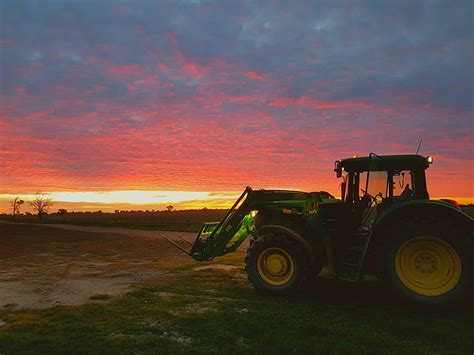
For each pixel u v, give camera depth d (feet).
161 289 25.13
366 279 27.37
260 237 23.76
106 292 25.21
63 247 57.47
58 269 35.40
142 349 14.65
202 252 27.91
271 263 23.26
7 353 14.42
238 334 16.19
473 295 18.19
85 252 50.16
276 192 25.93
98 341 15.51
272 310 19.60
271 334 15.84
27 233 94.73
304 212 24.56
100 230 109.50
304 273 22.48
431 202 19.88
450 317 18.02
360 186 23.81
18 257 45.39
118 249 53.36
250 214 27.58
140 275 31.37
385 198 22.90
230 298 22.47
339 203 23.47
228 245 28.27
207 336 15.96
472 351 14.02
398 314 18.60
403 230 19.58
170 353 14.06
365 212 23.27
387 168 23.22
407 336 15.67
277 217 25.50
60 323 18.10
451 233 18.70
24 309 21.24
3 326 18.07
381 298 21.88
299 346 14.55
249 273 23.59
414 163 22.85
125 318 18.60
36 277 31.30
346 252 22.52
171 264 36.99
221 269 32.83
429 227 19.04
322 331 16.22
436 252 19.11
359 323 17.28
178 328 17.02
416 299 18.84
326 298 22.07
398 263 19.58
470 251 18.42
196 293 23.85
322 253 24.26
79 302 22.70
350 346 14.55
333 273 22.43
